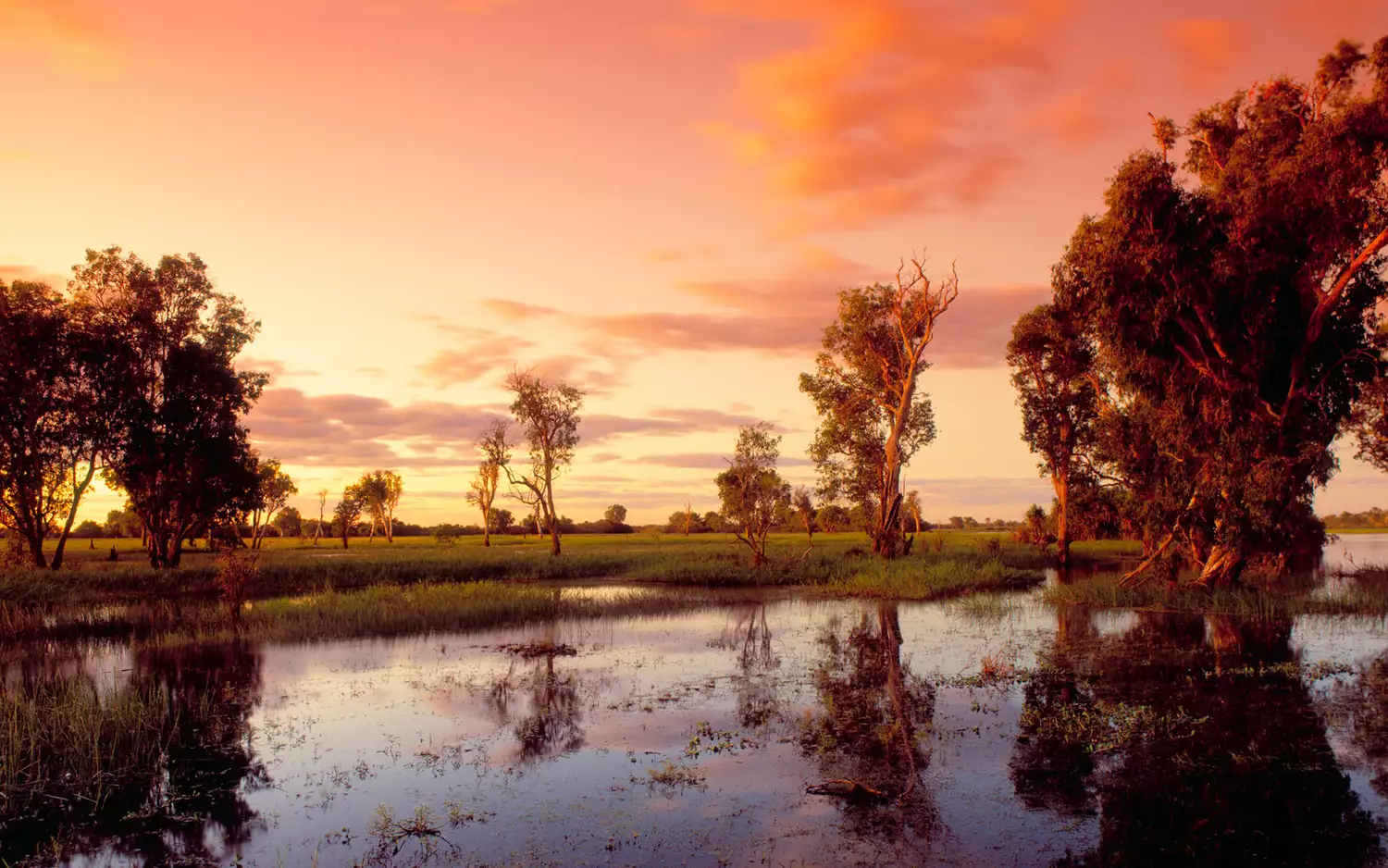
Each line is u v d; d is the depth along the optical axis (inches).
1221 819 295.4
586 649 669.3
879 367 1860.2
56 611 959.6
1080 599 983.6
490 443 2251.5
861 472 1926.7
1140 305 959.0
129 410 1536.7
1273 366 992.9
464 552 2174.0
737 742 392.8
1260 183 880.3
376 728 424.5
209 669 591.5
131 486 1589.6
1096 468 1568.7
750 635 743.7
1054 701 468.1
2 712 438.0
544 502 2068.2
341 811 310.8
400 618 804.6
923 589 1075.3
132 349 1579.7
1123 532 1582.2
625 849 272.8
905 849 270.4
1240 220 896.9
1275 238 917.2
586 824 294.2
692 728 418.9
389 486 4411.9
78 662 637.3
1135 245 934.4
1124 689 496.4
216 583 1295.5
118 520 4124.0
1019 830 286.2
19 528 1588.3
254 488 1707.7
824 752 374.6
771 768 353.7
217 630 773.3
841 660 608.1
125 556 2300.7
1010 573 1306.6
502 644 695.7
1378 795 318.0
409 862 265.0
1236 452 933.2
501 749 386.9
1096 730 405.7
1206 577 1013.8
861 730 411.2
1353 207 878.4
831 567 1408.7
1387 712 438.6
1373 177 846.5
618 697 490.6
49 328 1457.9
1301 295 951.6
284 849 277.0
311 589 1238.3
